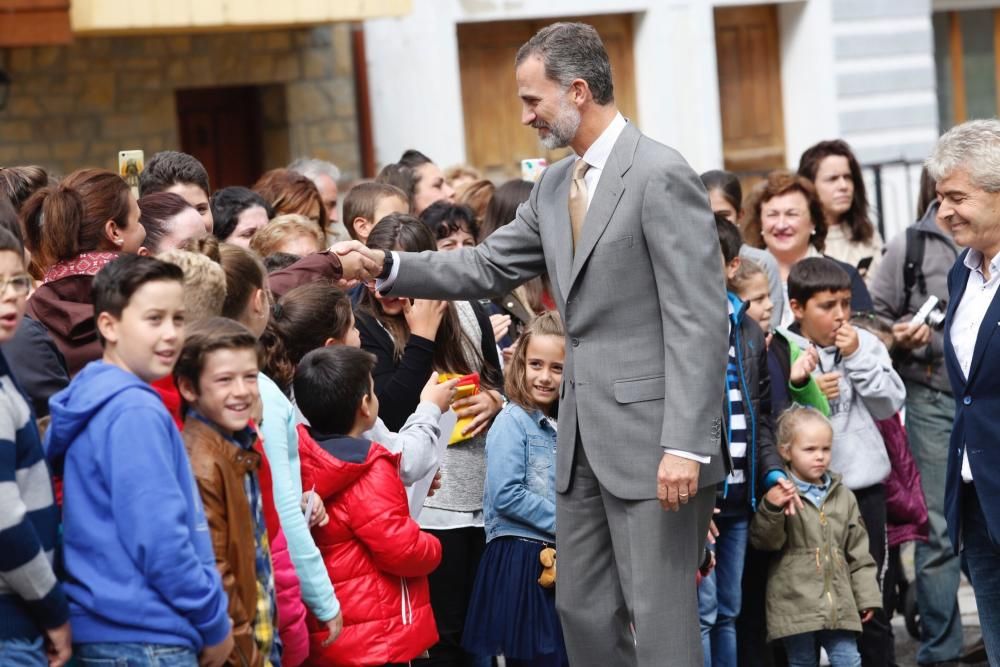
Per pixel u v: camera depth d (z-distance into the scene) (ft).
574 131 17.52
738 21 47.29
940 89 52.16
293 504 15.56
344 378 16.99
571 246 17.76
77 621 12.89
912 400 24.94
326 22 37.19
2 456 12.24
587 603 18.26
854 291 25.53
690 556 17.63
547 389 19.85
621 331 17.47
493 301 23.44
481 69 44.83
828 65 46.68
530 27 45.14
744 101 47.60
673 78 45.47
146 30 36.78
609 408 17.51
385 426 18.84
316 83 42.29
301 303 17.66
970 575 19.45
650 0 45.03
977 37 52.16
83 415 12.95
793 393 22.50
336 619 15.89
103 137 40.37
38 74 39.52
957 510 19.10
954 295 19.13
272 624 14.34
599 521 18.15
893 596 24.31
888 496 23.45
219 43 41.27
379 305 20.06
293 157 42.14
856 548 21.67
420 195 28.50
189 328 13.99
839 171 28.43
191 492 13.19
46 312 16.29
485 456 20.65
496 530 19.85
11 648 12.44
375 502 16.80
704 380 16.80
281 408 15.72
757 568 22.13
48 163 39.83
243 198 23.24
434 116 43.01
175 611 12.86
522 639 19.45
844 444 22.72
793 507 21.02
